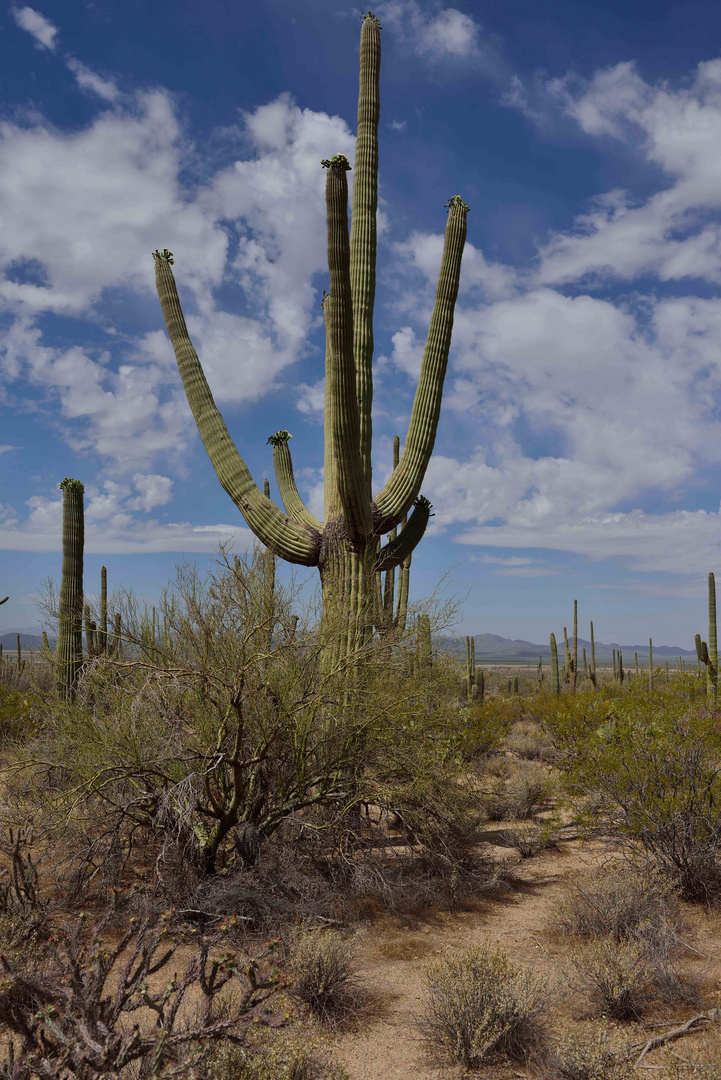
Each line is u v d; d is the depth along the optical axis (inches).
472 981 158.7
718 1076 129.3
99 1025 96.9
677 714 325.7
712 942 209.9
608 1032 157.6
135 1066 109.2
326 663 287.0
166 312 422.6
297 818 262.4
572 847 337.1
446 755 304.0
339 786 275.1
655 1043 151.8
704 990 176.6
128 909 208.8
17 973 113.2
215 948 194.2
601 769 284.5
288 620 270.2
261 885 225.1
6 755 283.6
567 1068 137.1
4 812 249.4
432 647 327.9
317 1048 147.4
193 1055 101.3
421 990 184.1
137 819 254.7
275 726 254.8
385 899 247.9
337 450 333.1
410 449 402.3
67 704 267.3
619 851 317.1
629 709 398.3
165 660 269.7
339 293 327.9
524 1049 151.6
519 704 815.1
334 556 353.1
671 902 233.0
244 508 385.1
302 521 406.3
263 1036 131.5
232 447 397.7
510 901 260.8
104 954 103.6
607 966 172.7
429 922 237.0
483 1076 144.6
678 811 250.8
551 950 208.1
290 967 178.9
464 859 284.5
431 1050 153.7
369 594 345.4
